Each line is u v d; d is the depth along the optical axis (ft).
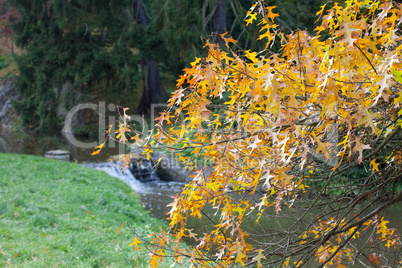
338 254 8.83
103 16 67.77
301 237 8.50
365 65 5.72
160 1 62.85
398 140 7.47
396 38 5.61
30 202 24.67
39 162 41.86
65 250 17.28
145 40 66.13
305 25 39.52
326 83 5.32
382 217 8.42
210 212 19.77
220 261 7.00
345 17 4.94
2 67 106.01
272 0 40.63
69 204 26.99
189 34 54.60
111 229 22.52
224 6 55.47
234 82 6.52
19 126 88.58
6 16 93.09
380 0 5.93
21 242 17.42
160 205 33.60
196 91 6.67
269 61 5.69
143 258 17.12
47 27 75.72
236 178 7.56
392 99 6.51
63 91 78.07
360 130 7.50
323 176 7.64
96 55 68.44
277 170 5.81
